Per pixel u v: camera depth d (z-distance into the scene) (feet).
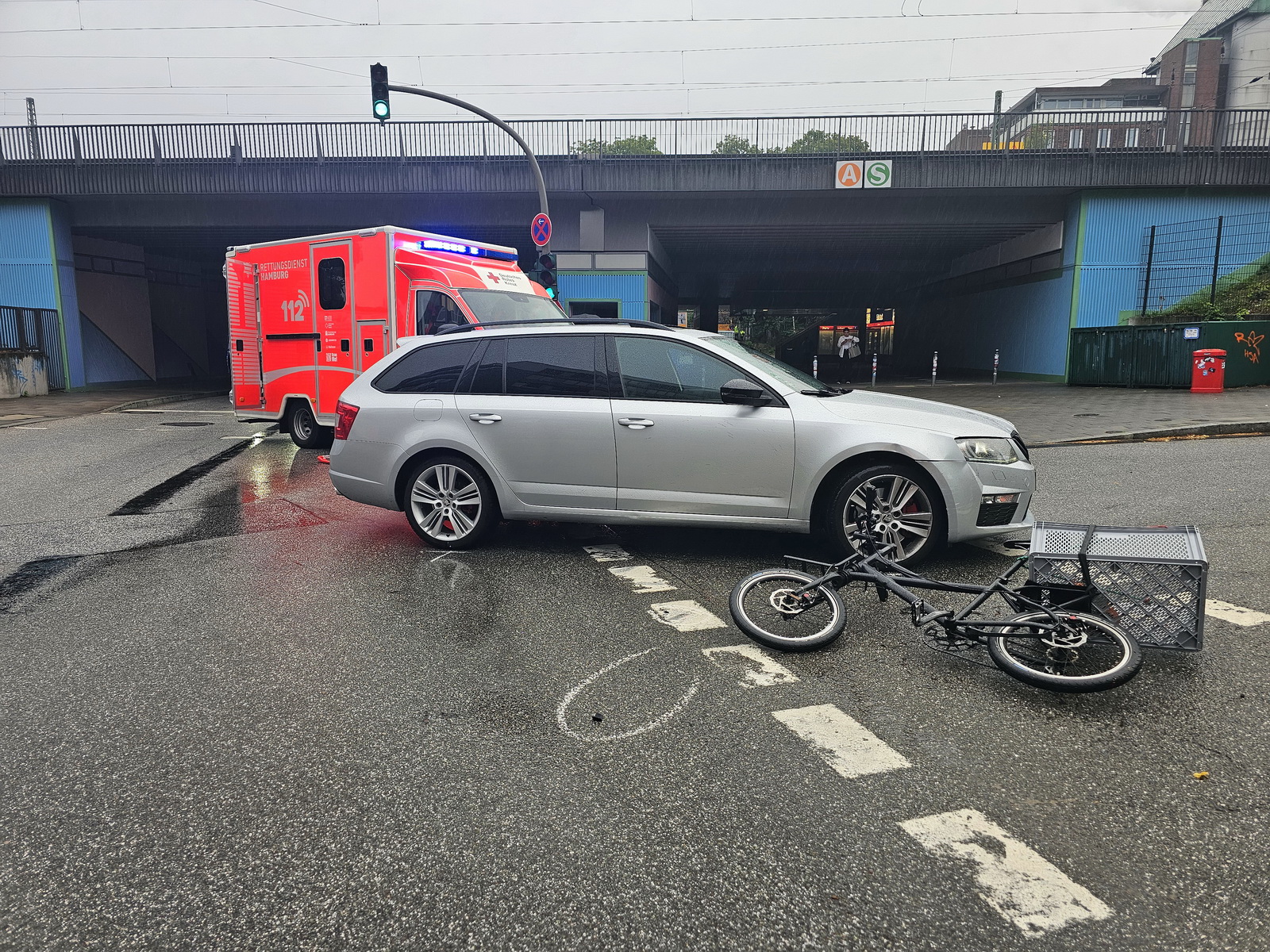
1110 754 9.79
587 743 10.19
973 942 6.76
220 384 98.12
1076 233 75.51
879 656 12.94
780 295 150.41
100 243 92.48
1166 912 7.08
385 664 12.77
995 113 75.20
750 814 8.61
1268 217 72.69
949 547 19.38
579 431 18.65
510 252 39.88
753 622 13.83
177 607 15.67
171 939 6.88
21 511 24.86
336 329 35.55
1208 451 33.42
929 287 121.08
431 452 20.08
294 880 7.61
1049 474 28.99
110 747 10.18
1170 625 11.96
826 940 6.80
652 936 6.86
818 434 17.26
